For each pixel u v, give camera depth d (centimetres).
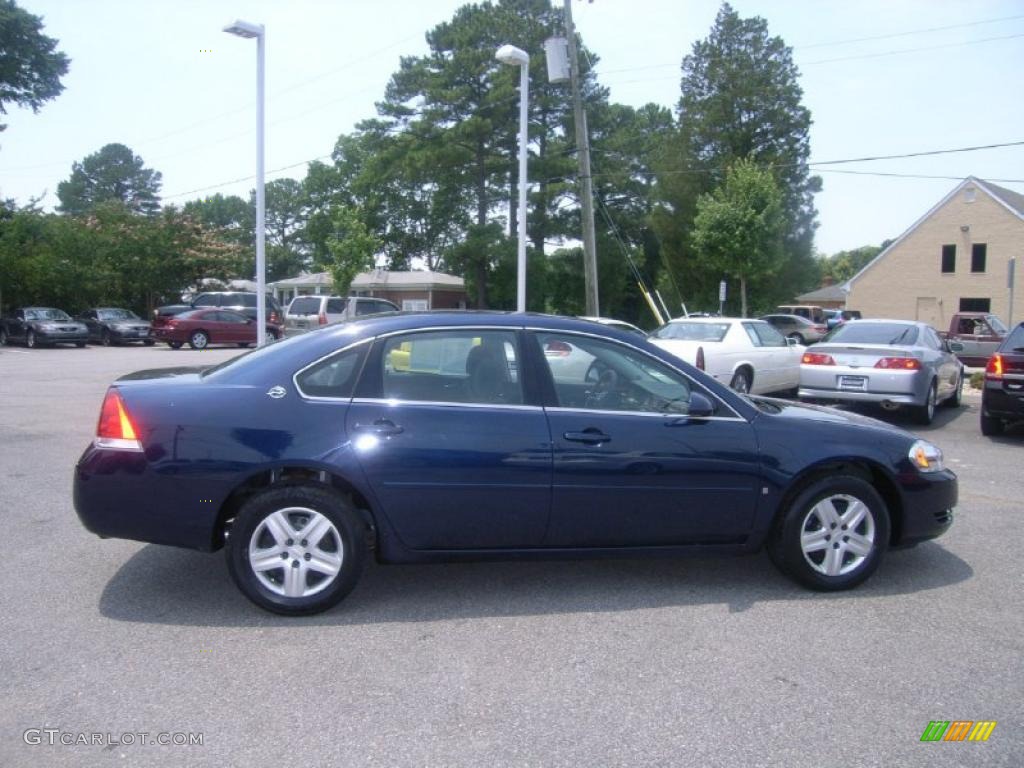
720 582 500
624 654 397
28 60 3547
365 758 307
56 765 302
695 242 3750
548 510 451
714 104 4538
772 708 345
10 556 534
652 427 462
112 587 481
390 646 404
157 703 346
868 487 481
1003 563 540
